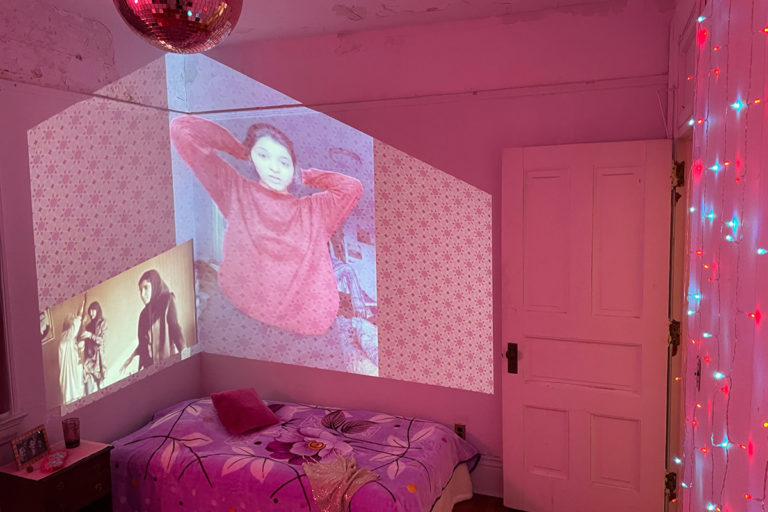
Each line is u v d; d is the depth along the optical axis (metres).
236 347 4.16
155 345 3.84
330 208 3.79
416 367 3.67
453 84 3.42
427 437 3.28
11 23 2.85
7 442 2.85
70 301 3.22
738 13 1.29
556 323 3.20
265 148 3.92
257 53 3.85
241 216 4.05
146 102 3.73
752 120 1.14
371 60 3.58
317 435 3.28
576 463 3.21
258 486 2.82
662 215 2.95
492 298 3.45
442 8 3.17
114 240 3.51
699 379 1.81
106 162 3.44
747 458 1.12
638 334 3.04
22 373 2.93
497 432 3.51
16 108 2.88
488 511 3.34
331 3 3.08
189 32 1.43
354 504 2.66
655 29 3.01
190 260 4.16
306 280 3.91
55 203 3.11
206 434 3.30
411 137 3.54
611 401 3.12
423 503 2.76
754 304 1.12
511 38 3.28
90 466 2.86
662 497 3.05
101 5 3.12
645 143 2.96
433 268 3.57
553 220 3.17
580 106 3.18
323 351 3.91
